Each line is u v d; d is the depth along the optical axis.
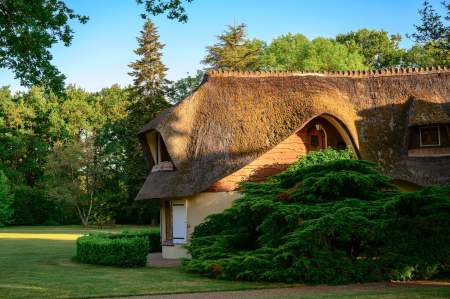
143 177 47.66
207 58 55.50
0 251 24.08
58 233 42.72
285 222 14.70
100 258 18.20
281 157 22.77
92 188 57.94
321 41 55.53
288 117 22.58
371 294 10.50
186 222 21.77
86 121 67.44
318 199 15.29
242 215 16.75
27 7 13.84
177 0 15.46
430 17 21.30
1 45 14.92
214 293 11.78
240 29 55.38
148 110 47.31
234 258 14.24
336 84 24.69
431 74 25.14
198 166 21.83
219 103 23.42
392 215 13.58
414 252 13.40
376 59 60.47
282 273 13.15
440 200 13.54
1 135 65.50
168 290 12.20
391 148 22.75
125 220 61.97
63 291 12.04
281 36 60.66
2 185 57.84
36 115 67.56
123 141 57.59
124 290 12.20
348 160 16.00
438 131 22.56
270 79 24.62
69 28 15.45
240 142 22.11
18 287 12.68
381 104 24.08
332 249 13.59
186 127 22.81
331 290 11.93
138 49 48.25
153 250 26.52
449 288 11.38
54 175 57.12
